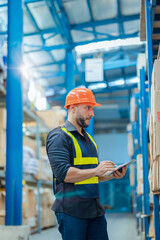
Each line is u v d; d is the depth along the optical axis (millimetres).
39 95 10578
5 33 8219
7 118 4500
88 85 17094
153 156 2717
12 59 4676
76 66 14047
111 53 14586
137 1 10445
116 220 12891
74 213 2170
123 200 21906
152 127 2773
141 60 6336
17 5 4816
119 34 12484
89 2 10469
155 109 2549
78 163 2227
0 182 6113
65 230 2172
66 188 2219
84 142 2320
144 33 4184
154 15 3766
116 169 2143
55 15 10305
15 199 4270
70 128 2301
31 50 12250
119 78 16797
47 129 9461
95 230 2262
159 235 3332
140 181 6203
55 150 2182
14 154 4383
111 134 23938
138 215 7410
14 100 4551
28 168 7105
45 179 8375
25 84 9344
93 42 12406
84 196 2207
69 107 2375
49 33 11922
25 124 8523
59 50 12852
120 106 21188
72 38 12539
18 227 3797
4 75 5941
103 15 11344
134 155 9570
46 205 8688
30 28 11414
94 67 12852
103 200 22109
